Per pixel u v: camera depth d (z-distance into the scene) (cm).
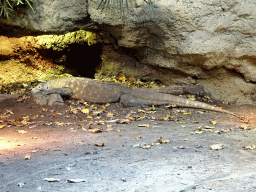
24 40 1252
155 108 896
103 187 333
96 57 1322
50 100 920
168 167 400
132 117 781
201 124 711
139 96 941
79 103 954
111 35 1121
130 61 1184
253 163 413
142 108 902
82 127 684
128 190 322
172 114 825
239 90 1044
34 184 348
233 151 481
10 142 559
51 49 1278
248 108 952
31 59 1303
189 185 326
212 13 978
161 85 1127
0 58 1273
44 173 388
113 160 443
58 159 451
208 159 435
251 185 326
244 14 973
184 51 1005
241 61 1015
